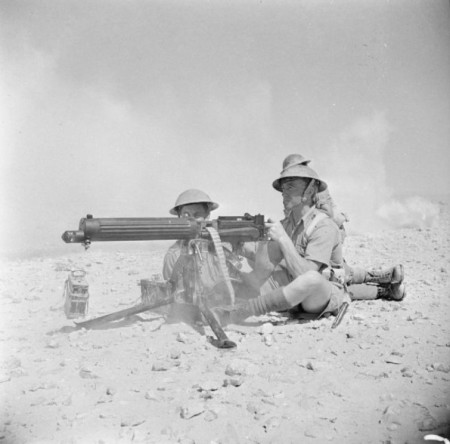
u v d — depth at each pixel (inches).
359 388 101.7
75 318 166.6
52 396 101.7
